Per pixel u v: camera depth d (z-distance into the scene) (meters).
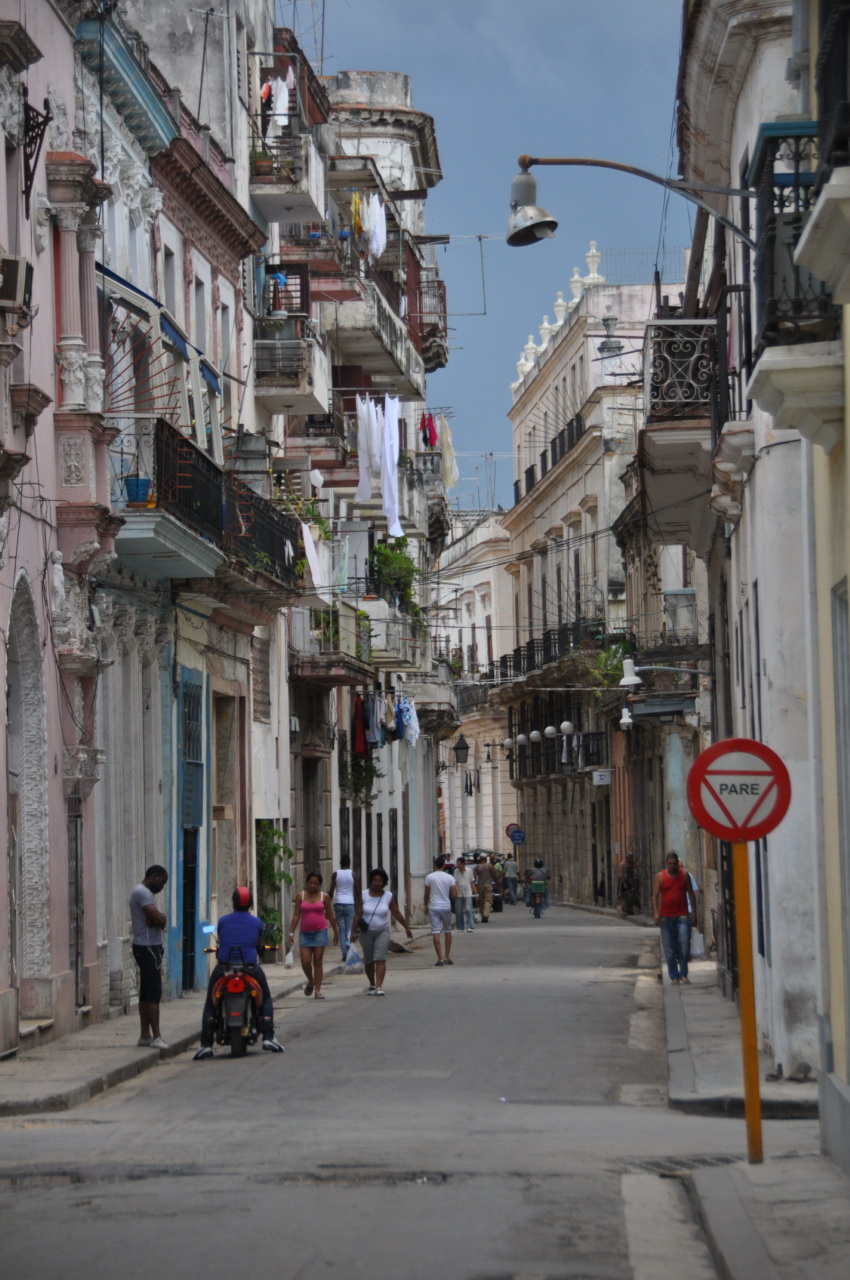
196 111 38.19
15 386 22.45
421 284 65.94
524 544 98.62
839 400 13.76
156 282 31.47
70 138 25.95
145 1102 18.52
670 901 32.12
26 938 23.75
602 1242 11.17
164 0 38.38
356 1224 11.49
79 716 25.44
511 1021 26.59
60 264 25.00
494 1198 12.41
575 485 84.38
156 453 27.27
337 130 67.44
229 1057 22.88
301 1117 17.12
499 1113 17.39
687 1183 12.86
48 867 23.98
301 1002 30.98
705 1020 25.25
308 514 40.81
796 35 17.03
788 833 19.16
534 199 16.41
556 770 84.94
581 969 38.44
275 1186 12.83
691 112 23.56
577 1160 13.99
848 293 12.02
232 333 38.03
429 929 64.62
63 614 24.58
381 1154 14.27
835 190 11.05
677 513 32.19
